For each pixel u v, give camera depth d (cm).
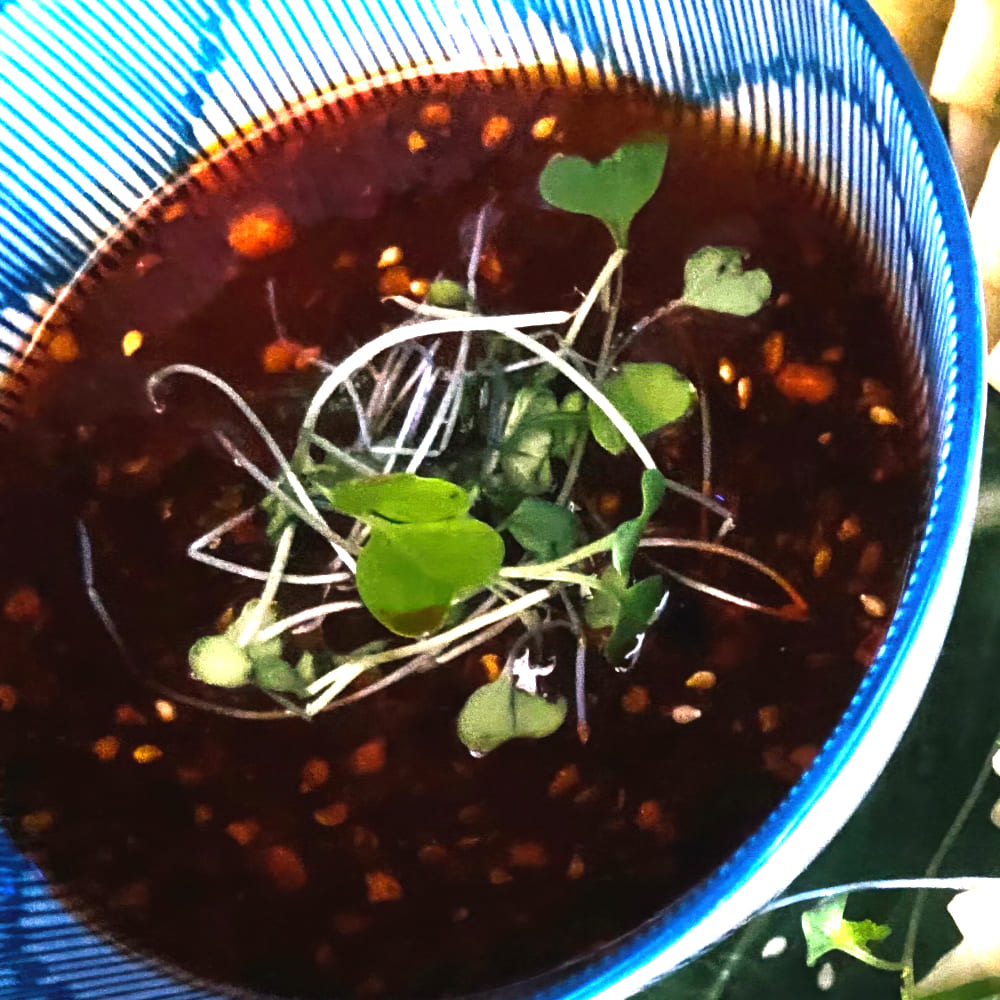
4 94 17
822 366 15
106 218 18
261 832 15
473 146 18
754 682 14
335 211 18
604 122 17
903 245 14
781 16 14
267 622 15
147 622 16
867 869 14
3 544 16
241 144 19
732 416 15
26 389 17
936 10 16
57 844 15
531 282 16
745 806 14
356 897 14
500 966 14
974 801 14
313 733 15
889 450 14
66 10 17
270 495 16
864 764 11
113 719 15
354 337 17
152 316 17
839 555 14
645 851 14
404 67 18
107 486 16
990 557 15
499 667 15
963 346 12
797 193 15
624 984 12
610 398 15
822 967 14
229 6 18
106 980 14
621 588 14
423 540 13
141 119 18
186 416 17
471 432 16
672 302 16
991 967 14
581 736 14
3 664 16
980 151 16
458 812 14
